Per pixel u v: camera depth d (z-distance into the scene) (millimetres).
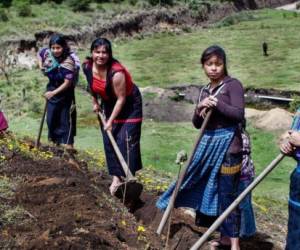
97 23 43375
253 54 37156
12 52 34500
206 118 5410
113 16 45562
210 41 43312
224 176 5562
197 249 5039
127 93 6574
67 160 7797
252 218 5953
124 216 5852
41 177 6117
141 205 6883
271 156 18719
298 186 4711
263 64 33969
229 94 5461
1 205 5219
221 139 5523
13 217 5020
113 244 4848
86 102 25125
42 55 8484
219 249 5898
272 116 21641
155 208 6758
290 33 44531
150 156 18594
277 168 17609
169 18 49844
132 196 6715
